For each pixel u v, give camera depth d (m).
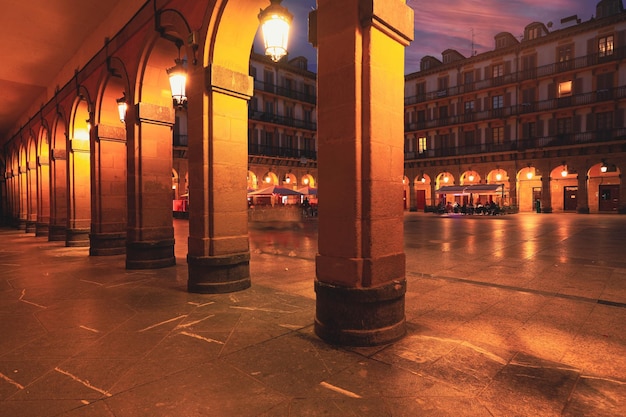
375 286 3.55
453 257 8.84
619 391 2.67
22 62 11.60
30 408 2.45
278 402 2.53
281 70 40.06
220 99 5.71
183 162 32.91
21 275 6.92
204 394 2.63
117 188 9.81
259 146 37.88
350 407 2.46
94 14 8.80
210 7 5.50
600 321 4.19
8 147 22.22
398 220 3.84
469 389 2.70
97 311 4.64
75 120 11.34
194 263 5.62
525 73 34.19
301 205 32.62
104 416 2.37
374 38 3.57
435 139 39.88
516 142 34.69
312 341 3.63
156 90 7.75
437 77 39.84
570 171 32.25
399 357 3.25
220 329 3.98
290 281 6.40
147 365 3.10
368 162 3.54
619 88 29.88
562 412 2.41
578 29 31.47
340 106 3.63
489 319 4.28
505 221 22.48
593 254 9.05
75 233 11.67
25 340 3.67
